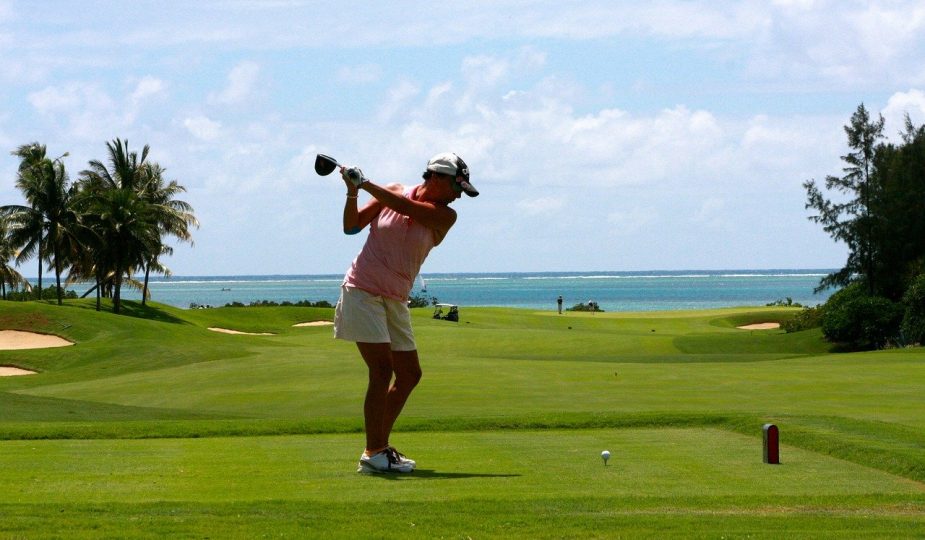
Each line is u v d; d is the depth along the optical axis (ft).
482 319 194.08
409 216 25.49
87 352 111.86
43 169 181.27
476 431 37.27
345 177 25.00
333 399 63.77
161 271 216.13
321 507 20.45
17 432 36.52
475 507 20.58
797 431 32.53
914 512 20.70
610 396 60.08
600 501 21.38
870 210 153.48
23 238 182.80
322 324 199.52
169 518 19.16
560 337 139.33
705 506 21.01
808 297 492.13
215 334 146.00
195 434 37.11
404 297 26.16
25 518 19.07
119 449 30.96
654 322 197.77
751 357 108.27
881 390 59.82
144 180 213.87
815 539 17.74
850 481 25.00
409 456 29.22
